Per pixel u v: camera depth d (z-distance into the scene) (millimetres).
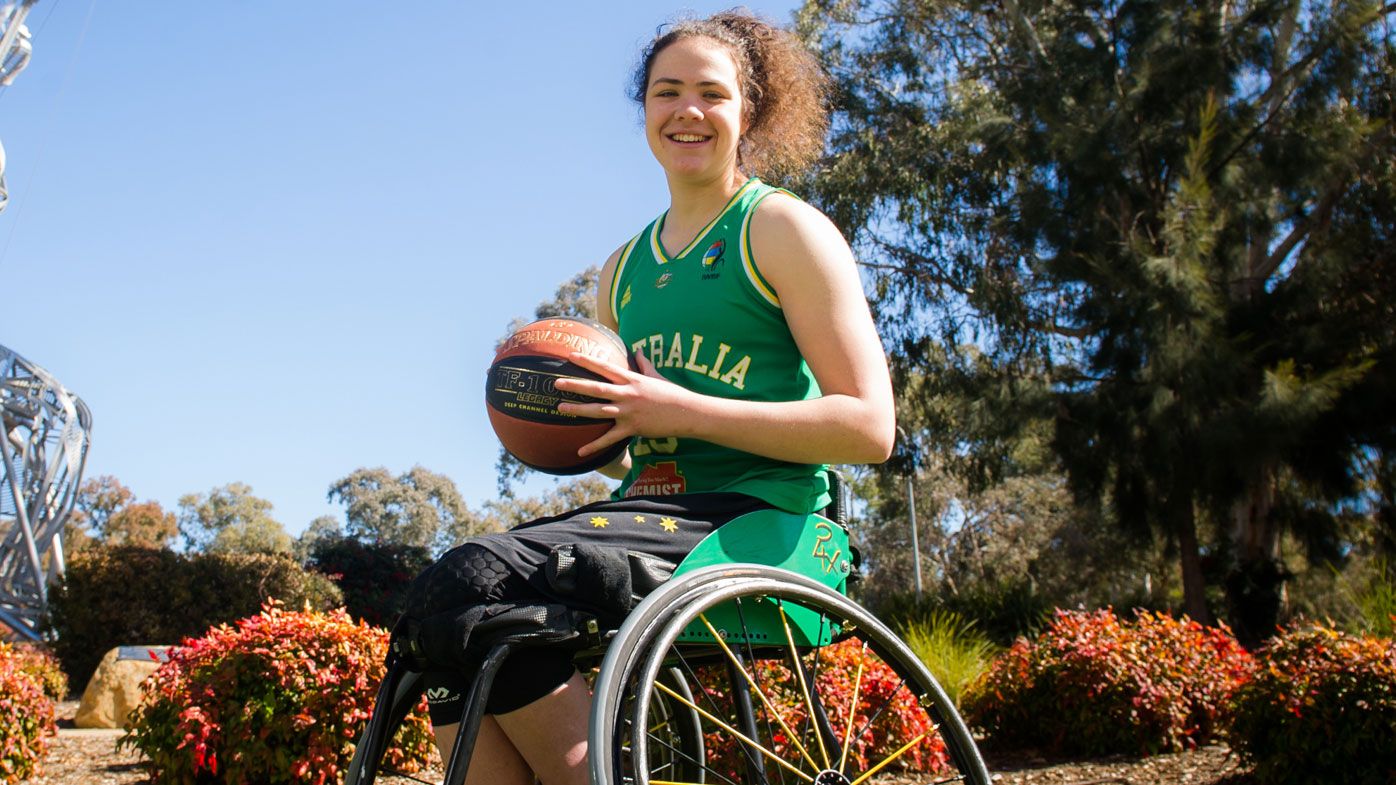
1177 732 7969
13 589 25016
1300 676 6395
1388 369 15766
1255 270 19438
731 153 2379
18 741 6977
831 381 2086
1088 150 16734
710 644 2016
